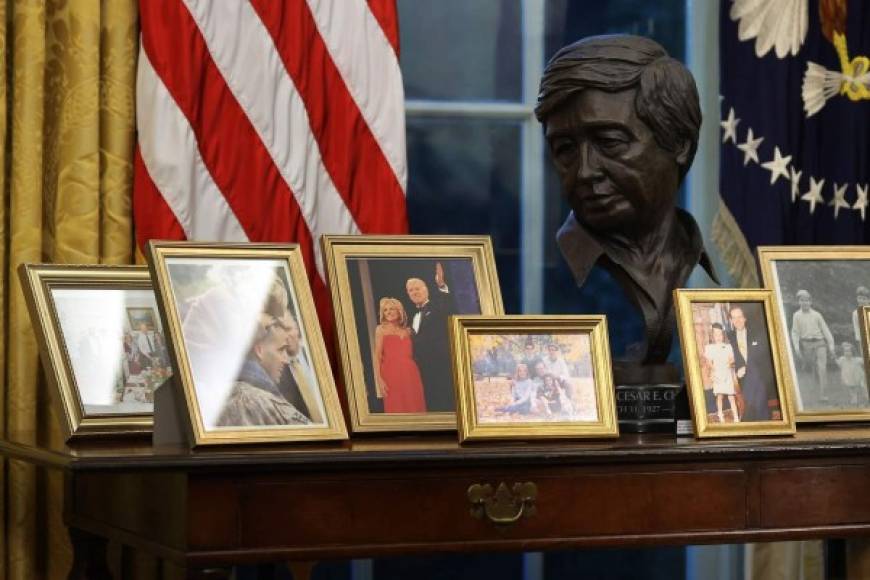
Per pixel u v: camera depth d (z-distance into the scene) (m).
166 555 2.71
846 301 3.46
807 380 3.39
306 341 2.97
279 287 2.98
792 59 4.38
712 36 4.66
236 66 3.83
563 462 2.84
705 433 3.06
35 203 3.60
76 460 2.55
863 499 3.08
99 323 3.10
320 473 2.72
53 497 3.63
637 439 3.05
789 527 3.03
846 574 3.52
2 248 3.58
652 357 3.25
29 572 3.60
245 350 2.90
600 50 3.16
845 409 3.39
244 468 2.63
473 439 2.89
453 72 4.50
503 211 4.54
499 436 2.91
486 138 4.53
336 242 3.19
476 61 4.52
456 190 4.50
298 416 2.89
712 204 4.64
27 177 3.59
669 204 3.26
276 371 2.91
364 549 2.75
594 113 3.13
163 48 3.72
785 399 3.14
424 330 3.17
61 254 3.64
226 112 3.81
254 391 2.87
